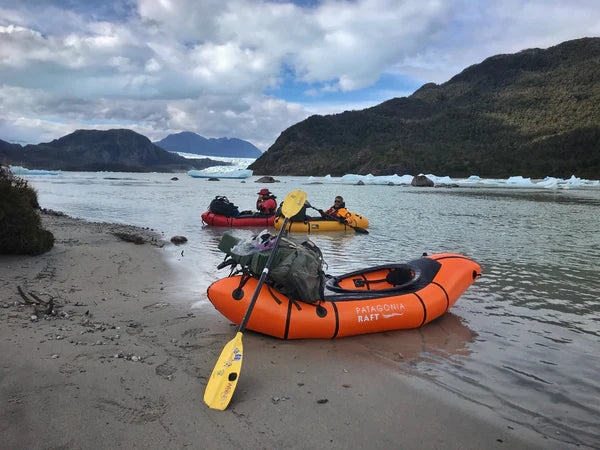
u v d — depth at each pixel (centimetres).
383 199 2786
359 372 380
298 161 16288
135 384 327
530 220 1620
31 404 285
